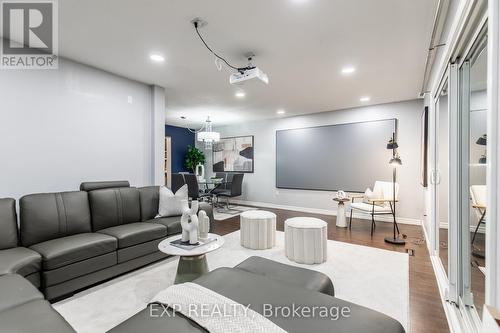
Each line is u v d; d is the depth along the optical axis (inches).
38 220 97.2
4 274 69.8
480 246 67.9
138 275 104.5
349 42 103.3
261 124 278.7
